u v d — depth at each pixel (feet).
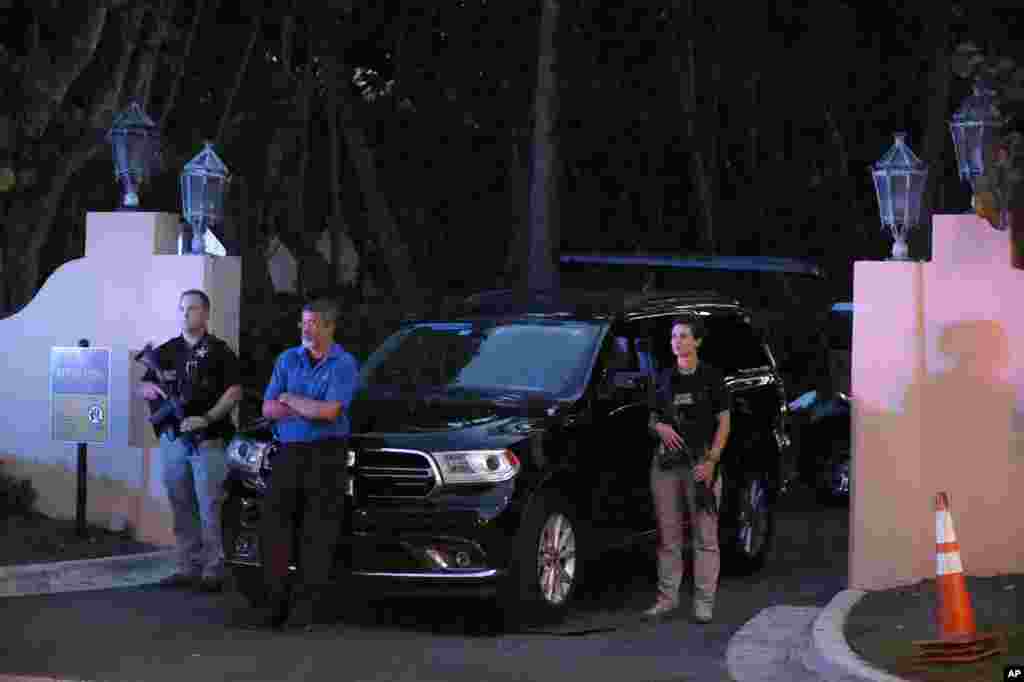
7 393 63.00
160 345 56.03
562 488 48.75
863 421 51.60
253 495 48.62
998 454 50.44
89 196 108.27
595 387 51.85
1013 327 50.21
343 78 125.08
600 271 116.57
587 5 132.16
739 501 59.62
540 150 107.04
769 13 143.02
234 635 45.29
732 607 52.31
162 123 111.65
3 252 86.33
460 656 42.68
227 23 122.93
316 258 143.43
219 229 128.98
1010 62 50.90
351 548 46.44
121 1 83.46
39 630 45.52
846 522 79.51
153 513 59.72
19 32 86.74
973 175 51.11
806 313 104.99
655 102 142.31
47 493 62.18
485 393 51.31
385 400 50.90
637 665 41.75
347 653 42.86
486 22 133.49
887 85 145.69
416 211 151.33
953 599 39.19
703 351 58.95
